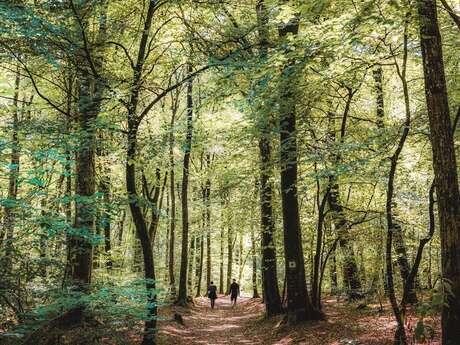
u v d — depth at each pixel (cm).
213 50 1183
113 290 793
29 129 830
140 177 2247
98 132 1017
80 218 839
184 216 2481
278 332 1390
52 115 1455
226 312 2580
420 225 1361
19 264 730
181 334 1617
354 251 1603
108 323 840
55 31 864
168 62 1254
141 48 1102
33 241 741
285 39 1054
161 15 1245
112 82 1055
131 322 837
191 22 1247
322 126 1422
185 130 1461
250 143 1568
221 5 1249
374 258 1487
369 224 1361
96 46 1053
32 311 699
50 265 796
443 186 762
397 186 1359
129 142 1055
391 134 1012
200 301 3147
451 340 722
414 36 991
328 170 992
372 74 1359
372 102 1742
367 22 802
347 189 1702
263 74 960
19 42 896
